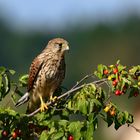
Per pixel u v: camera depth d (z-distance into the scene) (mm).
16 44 77062
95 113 13188
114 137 30734
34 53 76438
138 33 70812
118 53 65500
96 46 70875
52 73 15906
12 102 14477
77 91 13789
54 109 13797
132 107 31828
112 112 13320
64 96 13984
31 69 15961
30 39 77375
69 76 63656
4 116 13016
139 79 13578
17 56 75000
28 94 15828
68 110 13758
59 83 16078
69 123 13055
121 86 13367
